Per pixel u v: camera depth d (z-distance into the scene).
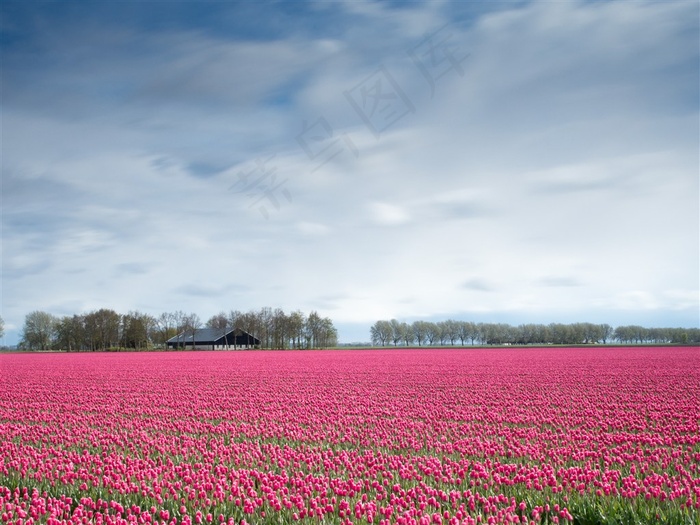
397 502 9.92
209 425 19.03
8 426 19.84
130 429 19.19
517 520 8.90
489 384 32.81
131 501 10.74
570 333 178.25
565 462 13.50
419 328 189.38
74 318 144.12
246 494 10.99
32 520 9.41
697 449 14.55
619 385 30.52
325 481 11.48
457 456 14.40
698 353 71.38
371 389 31.00
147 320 148.25
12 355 97.38
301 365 55.84
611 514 9.30
